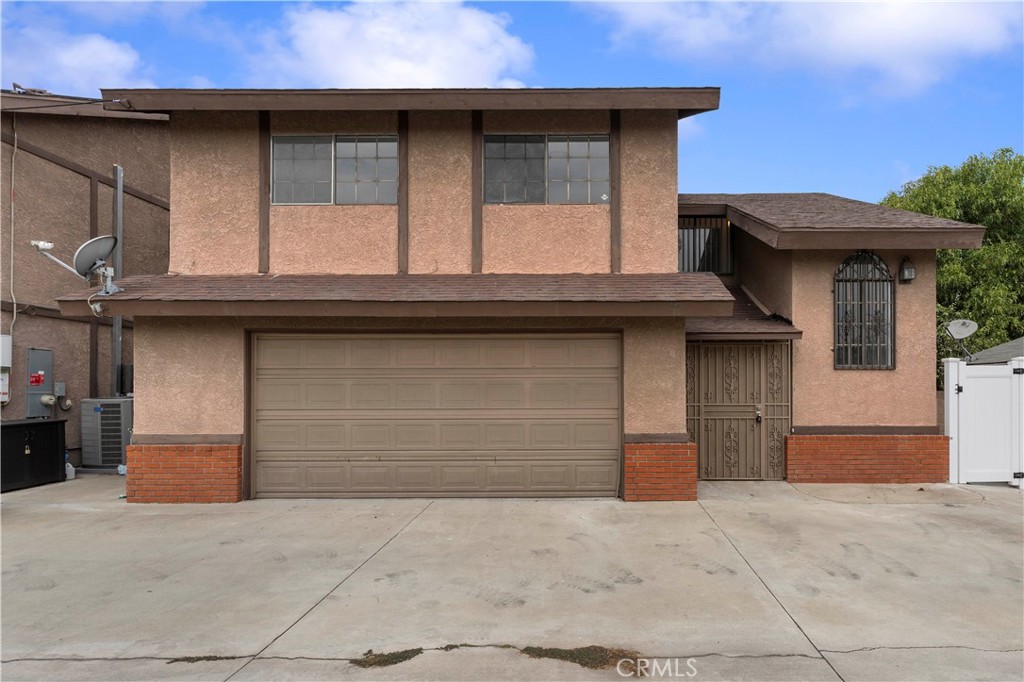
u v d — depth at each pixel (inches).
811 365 339.6
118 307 280.2
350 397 311.7
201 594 186.9
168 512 284.4
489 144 329.4
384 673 140.9
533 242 326.0
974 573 200.1
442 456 310.5
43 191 396.5
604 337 310.2
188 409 307.1
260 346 312.5
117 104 310.5
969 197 697.6
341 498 309.9
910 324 339.3
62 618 171.5
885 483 331.6
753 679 137.0
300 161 330.0
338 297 278.7
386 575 200.8
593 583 192.9
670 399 302.5
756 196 461.1
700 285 297.7
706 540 234.7
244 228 326.3
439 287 296.4
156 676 140.6
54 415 402.3
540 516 271.6
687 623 165.2
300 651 151.6
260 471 312.2
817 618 167.6
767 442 340.8
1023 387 329.7
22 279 380.5
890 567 205.3
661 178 323.6
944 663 143.7
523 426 310.3
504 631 161.3
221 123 325.7
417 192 325.7
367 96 311.3
